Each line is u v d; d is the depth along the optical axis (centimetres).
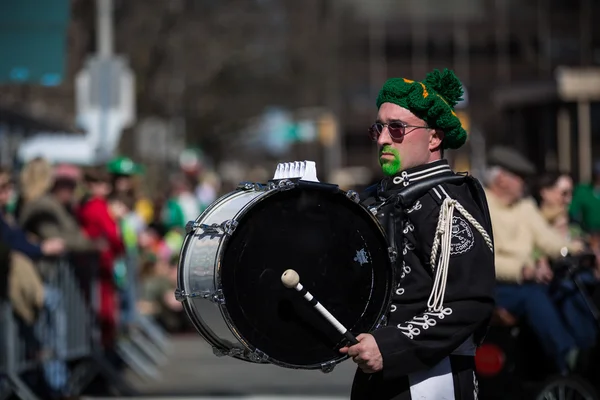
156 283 4072
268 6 10569
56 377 2448
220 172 11144
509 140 4522
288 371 3127
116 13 8044
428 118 1102
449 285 1052
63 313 2433
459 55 17075
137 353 3297
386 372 1029
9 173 2239
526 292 1850
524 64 16700
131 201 3447
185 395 2639
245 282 1027
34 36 2678
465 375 1089
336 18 12950
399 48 17275
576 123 4212
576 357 1933
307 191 1050
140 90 8050
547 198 2236
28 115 4588
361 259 1062
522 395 1831
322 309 1030
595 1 15975
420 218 1074
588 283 1953
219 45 8912
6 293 2145
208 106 9656
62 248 2259
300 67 11200
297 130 10525
